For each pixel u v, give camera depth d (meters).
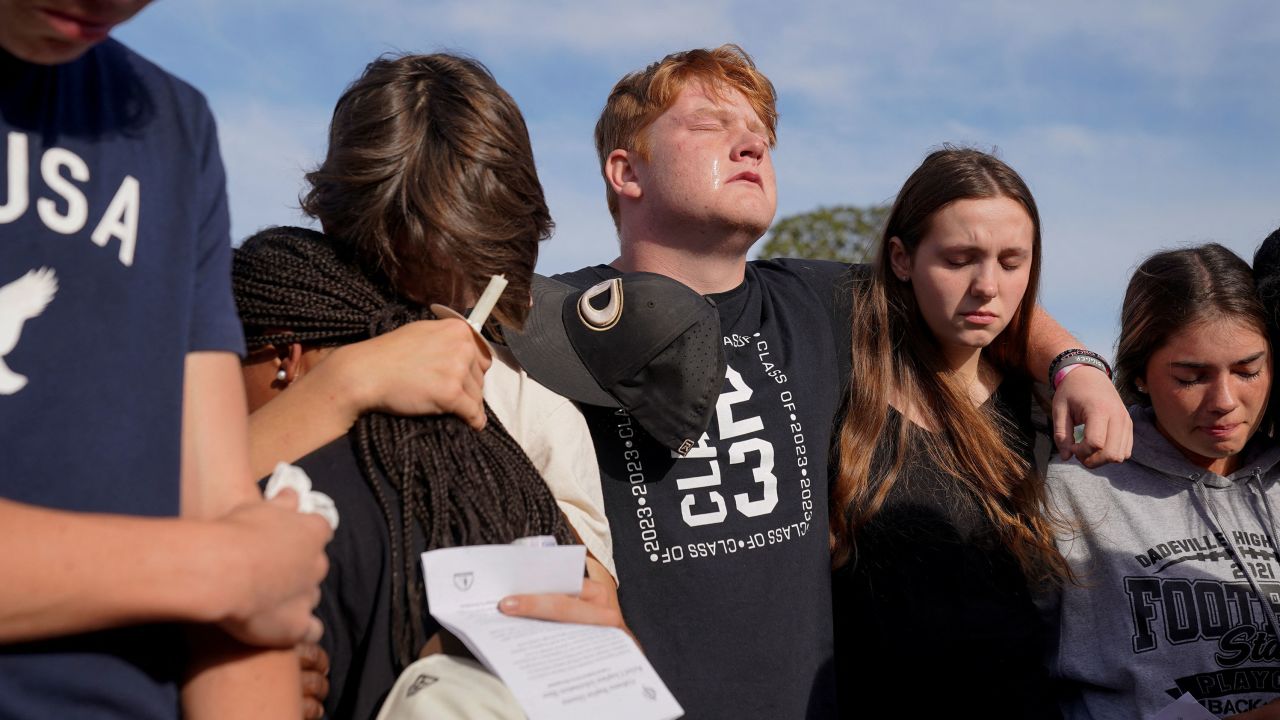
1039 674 2.33
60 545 0.89
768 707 2.06
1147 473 2.52
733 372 2.28
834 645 2.37
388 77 1.66
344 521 1.40
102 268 1.04
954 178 2.39
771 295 2.53
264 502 1.11
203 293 1.18
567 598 1.44
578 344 1.92
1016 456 2.46
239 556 0.99
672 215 2.37
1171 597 2.41
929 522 2.33
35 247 1.00
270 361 1.63
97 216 1.05
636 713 1.29
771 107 2.60
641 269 2.48
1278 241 2.50
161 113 1.16
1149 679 2.37
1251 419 2.40
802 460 2.26
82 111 1.08
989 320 2.38
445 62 1.71
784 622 2.12
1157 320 2.44
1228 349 2.34
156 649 1.05
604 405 1.91
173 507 1.07
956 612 2.28
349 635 1.39
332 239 1.66
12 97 1.02
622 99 2.54
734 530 2.13
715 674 2.04
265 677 1.12
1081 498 2.49
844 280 2.64
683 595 2.06
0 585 0.86
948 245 2.37
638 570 2.06
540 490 1.59
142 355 1.06
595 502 1.81
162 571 0.93
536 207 1.72
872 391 2.43
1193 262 2.45
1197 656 2.38
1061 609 2.46
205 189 1.19
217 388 1.18
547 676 1.27
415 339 1.52
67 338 1.00
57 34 0.94
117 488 1.01
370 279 1.65
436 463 1.47
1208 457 2.50
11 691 0.93
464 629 1.31
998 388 2.59
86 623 0.90
